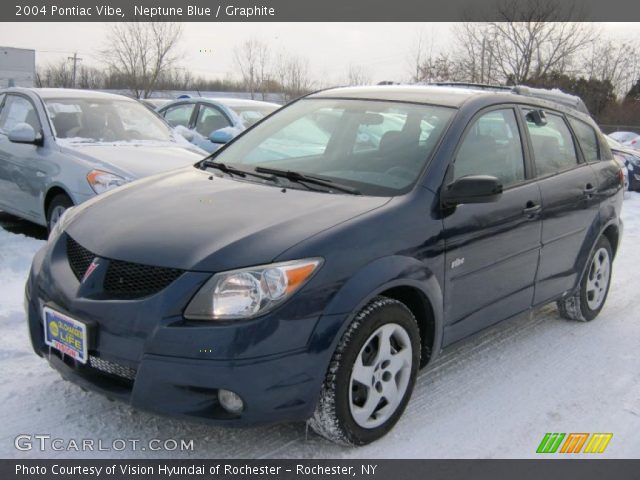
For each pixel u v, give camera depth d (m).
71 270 3.13
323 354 2.81
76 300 2.93
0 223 7.31
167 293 2.75
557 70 31.52
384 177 3.56
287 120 4.43
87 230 3.22
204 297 2.72
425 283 3.25
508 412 3.58
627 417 3.62
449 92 4.22
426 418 3.45
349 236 2.98
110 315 2.81
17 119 6.92
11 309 4.49
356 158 3.81
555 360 4.34
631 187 13.15
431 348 3.44
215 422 2.72
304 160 3.99
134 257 2.90
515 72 31.59
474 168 3.77
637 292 6.04
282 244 2.86
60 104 6.82
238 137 4.48
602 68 38.88
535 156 4.31
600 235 4.93
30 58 38.88
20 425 3.16
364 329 2.95
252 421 2.74
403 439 3.23
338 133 4.07
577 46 31.41
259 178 3.75
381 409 3.18
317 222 3.04
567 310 5.05
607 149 5.36
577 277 4.78
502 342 4.61
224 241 2.88
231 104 10.25
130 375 2.81
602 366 4.29
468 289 3.63
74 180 5.83
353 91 4.52
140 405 2.74
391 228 3.15
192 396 2.73
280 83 34.25
